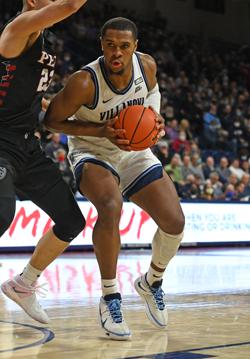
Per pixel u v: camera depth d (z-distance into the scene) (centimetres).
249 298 532
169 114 1570
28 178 373
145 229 1205
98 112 386
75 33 1794
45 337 358
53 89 1361
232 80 2103
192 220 1263
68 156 414
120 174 405
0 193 336
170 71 1889
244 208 1353
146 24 2030
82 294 555
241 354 310
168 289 596
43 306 481
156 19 2083
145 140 374
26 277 395
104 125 378
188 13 2319
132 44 371
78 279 688
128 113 374
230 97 1889
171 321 414
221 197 1353
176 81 1802
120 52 368
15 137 353
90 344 340
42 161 375
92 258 993
